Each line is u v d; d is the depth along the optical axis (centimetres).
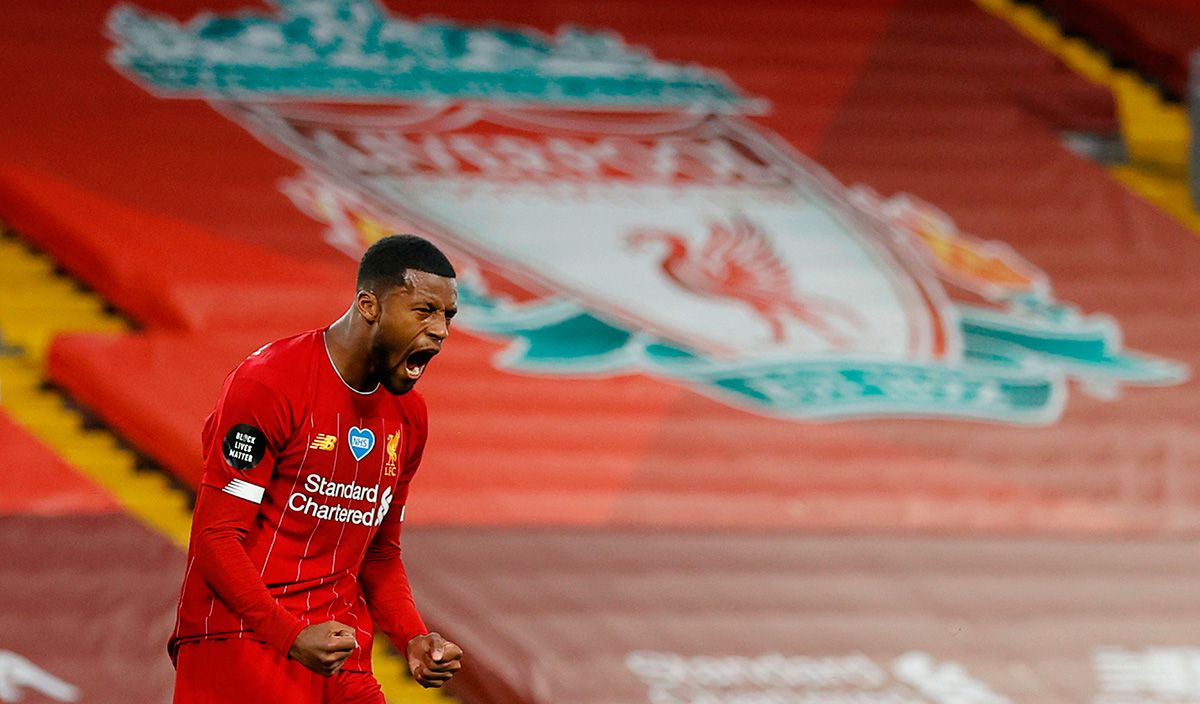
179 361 2450
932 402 2666
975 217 3159
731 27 3609
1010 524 2425
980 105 3491
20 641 1889
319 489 1081
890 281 2955
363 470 1094
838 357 2748
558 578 2153
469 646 1995
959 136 3391
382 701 1151
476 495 2319
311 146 3050
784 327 2803
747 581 2197
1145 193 3466
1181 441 2641
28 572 2006
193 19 3344
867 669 2042
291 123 3105
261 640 1085
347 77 3269
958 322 2873
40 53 3147
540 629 2044
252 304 2617
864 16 3709
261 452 1052
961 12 3778
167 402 2348
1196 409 2723
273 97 3170
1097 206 3244
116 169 2877
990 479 2508
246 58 3266
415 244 1059
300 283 2677
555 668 1978
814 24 3666
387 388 1087
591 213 3009
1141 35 3844
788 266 2958
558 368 2623
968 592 2223
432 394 2519
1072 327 2903
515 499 2325
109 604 1973
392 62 3334
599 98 3331
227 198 2861
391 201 2944
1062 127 3531
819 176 3203
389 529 1168
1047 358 2811
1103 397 2728
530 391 2559
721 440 2512
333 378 1075
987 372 2758
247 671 1084
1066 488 2514
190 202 2831
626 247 2939
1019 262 3056
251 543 1079
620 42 3509
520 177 3072
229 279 2655
